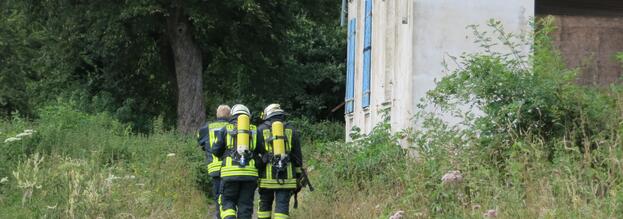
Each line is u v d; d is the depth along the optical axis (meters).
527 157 10.53
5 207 13.74
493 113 11.97
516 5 16.69
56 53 36.47
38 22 35.53
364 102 20.28
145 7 31.00
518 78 12.02
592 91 12.21
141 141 20.77
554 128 11.81
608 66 16.95
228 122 12.80
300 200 14.98
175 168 18.25
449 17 16.58
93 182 13.72
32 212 13.07
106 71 38.28
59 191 13.73
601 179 9.78
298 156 12.67
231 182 12.17
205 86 40.56
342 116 45.38
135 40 35.62
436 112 16.05
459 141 12.08
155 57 37.44
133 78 39.34
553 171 10.15
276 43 36.59
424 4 16.58
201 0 31.98
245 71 38.19
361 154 14.68
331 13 36.12
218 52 36.34
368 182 13.52
